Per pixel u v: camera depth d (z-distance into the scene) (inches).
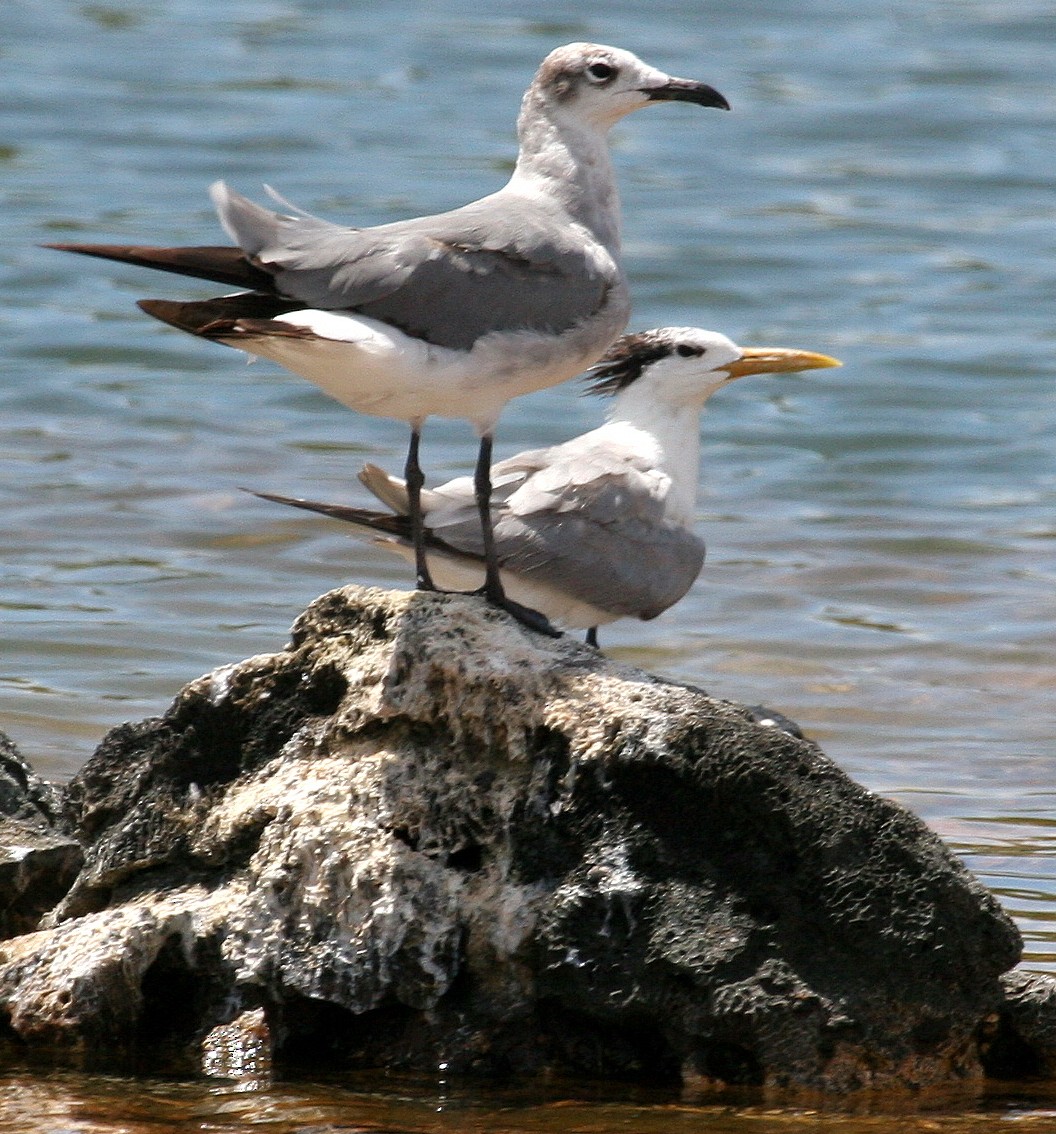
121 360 1039.6
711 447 940.6
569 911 375.9
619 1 1827.0
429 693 393.1
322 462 900.6
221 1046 388.8
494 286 438.9
